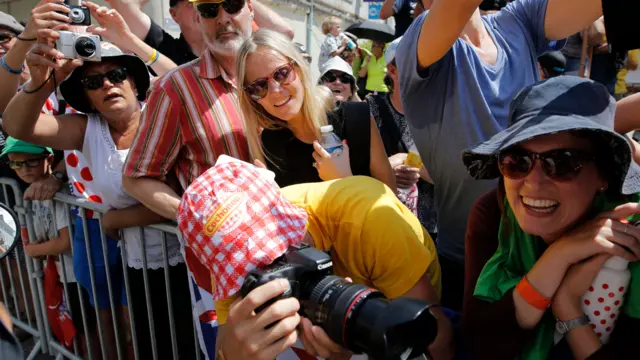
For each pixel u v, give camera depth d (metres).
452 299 1.96
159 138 2.16
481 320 1.32
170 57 3.56
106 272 2.52
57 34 2.14
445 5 1.48
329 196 1.43
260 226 1.17
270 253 1.15
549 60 3.28
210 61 2.26
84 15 2.27
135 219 2.27
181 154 2.28
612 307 1.15
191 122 2.17
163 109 2.16
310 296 1.17
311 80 2.02
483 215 1.46
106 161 2.39
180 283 2.42
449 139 1.80
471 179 1.79
